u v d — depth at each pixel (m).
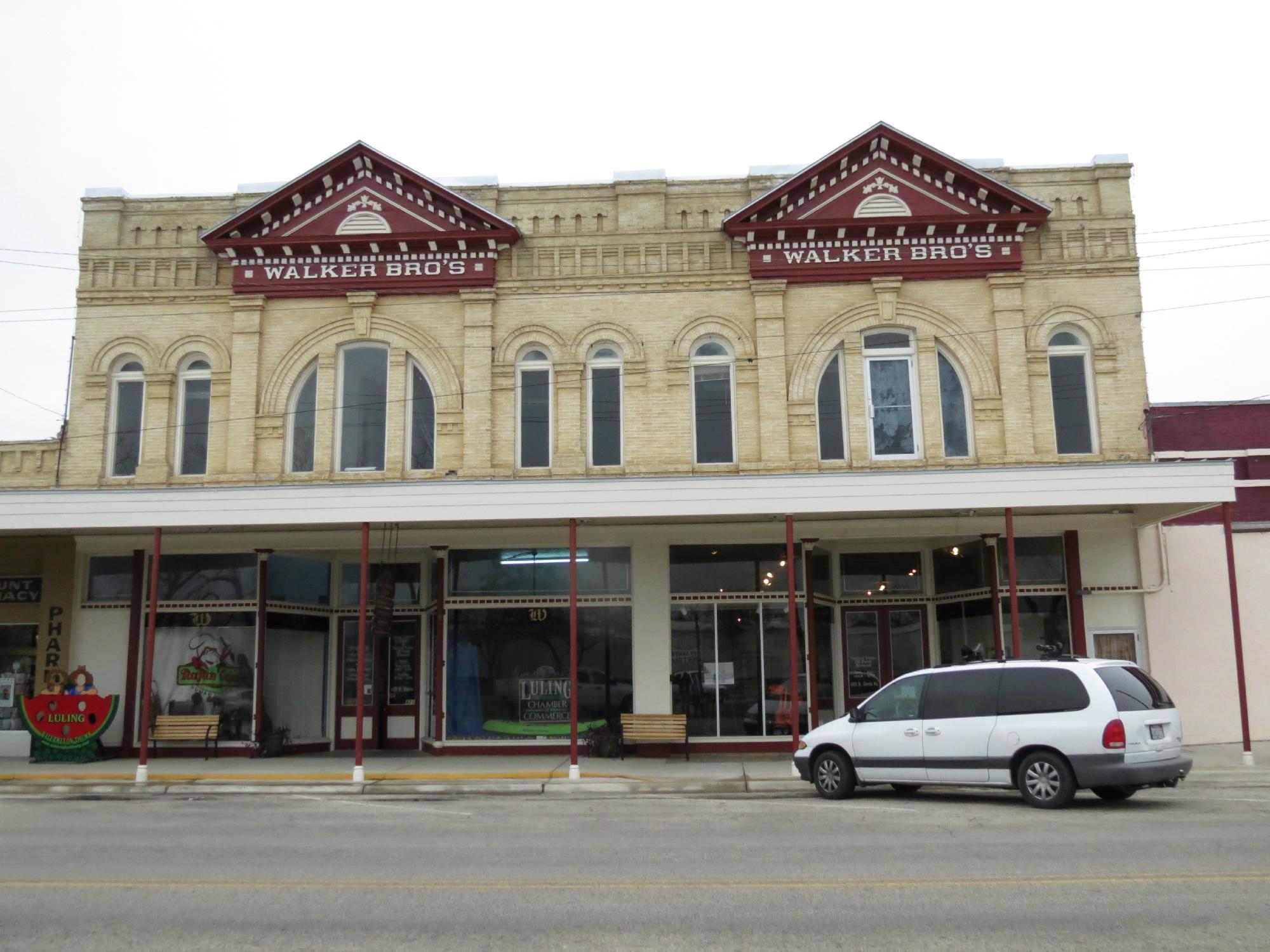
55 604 20.66
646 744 19.44
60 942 7.14
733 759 18.94
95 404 20.77
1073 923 7.30
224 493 17.08
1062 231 20.36
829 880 8.67
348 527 19.25
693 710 19.77
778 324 20.22
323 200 20.89
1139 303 20.11
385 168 20.73
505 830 11.68
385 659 21.33
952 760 13.35
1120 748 12.32
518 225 20.88
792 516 17.95
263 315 20.77
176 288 20.95
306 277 20.72
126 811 13.85
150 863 9.78
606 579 20.31
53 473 20.69
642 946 6.93
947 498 16.70
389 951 6.89
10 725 20.66
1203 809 12.50
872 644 21.28
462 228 20.59
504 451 20.12
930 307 20.25
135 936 7.27
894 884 8.47
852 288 20.39
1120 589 19.84
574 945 6.96
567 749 19.89
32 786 16.47
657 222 20.77
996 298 20.14
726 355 20.48
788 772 16.72
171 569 20.59
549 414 20.42
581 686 20.00
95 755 19.11
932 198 20.38
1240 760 17.23
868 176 20.47
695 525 19.91
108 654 20.52
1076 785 12.48
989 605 20.06
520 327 20.52
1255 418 21.08
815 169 20.09
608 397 20.53
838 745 14.25
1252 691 20.03
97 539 20.58
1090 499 16.58
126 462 20.83
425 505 16.94
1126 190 20.44
